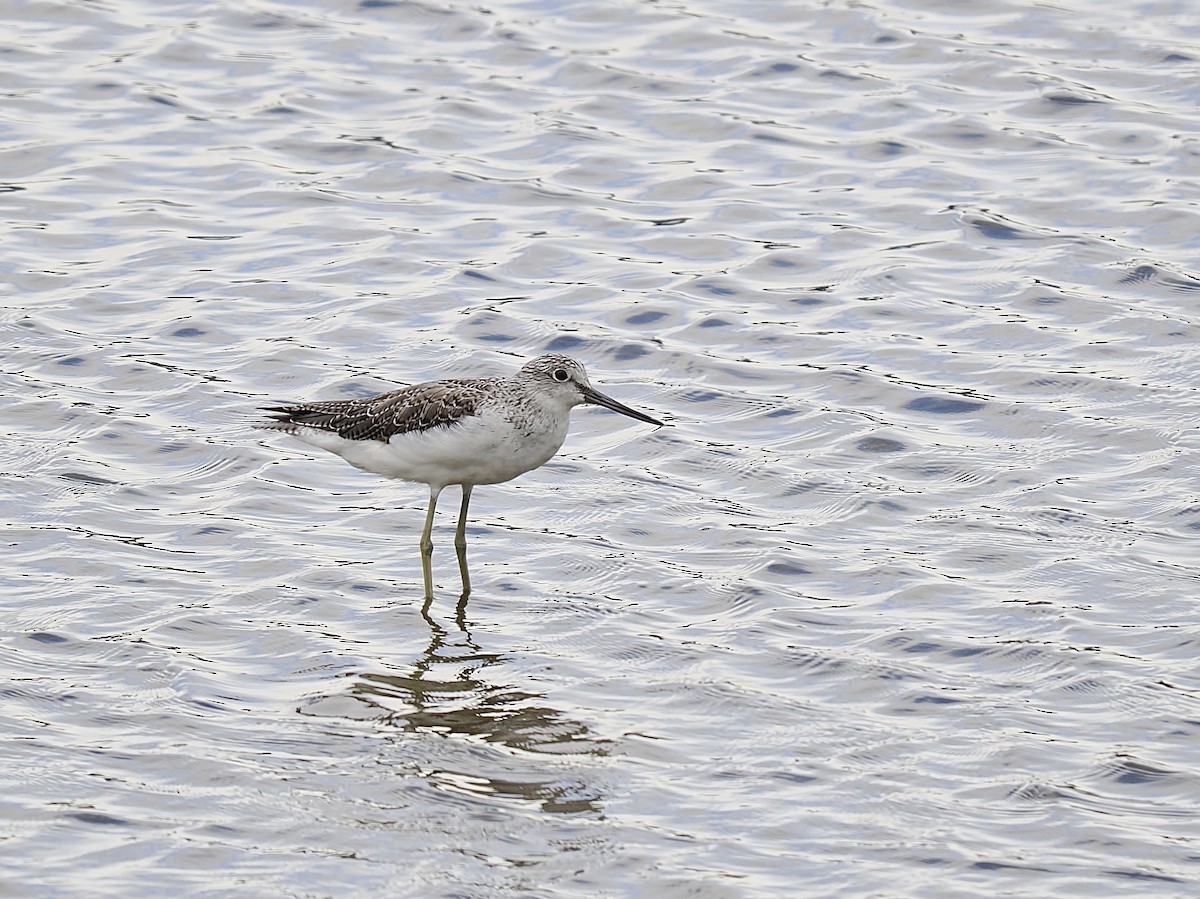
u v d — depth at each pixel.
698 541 16.69
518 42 28.92
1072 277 22.36
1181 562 16.05
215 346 20.62
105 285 22.00
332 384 19.75
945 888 11.54
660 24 29.61
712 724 13.56
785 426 19.12
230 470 17.88
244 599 15.41
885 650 14.63
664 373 20.38
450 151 25.83
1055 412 19.16
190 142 25.84
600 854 11.85
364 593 15.69
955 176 25.09
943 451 18.42
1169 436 18.53
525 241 23.52
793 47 28.84
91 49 28.44
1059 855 11.91
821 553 16.39
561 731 13.43
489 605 15.53
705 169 25.42
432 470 15.87
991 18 29.77
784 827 12.21
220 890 11.37
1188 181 24.69
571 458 18.52
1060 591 15.59
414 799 12.47
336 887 11.44
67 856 11.69
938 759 13.08
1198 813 12.39
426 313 21.59
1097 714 13.68
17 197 24.14
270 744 13.16
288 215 24.06
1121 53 28.47
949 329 21.22
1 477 17.42
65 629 14.70
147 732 13.25
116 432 18.50
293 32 29.20
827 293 22.19
